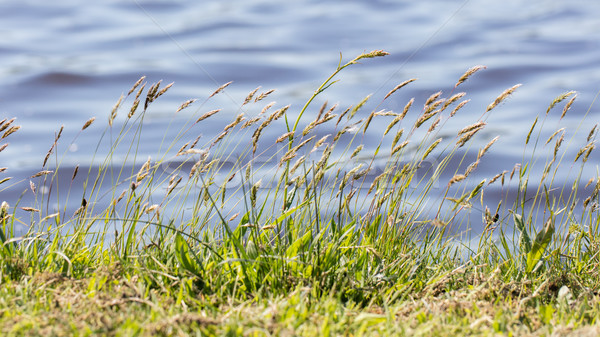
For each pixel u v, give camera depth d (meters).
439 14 54.50
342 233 7.80
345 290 7.05
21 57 39.94
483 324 6.15
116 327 5.73
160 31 48.00
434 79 33.91
